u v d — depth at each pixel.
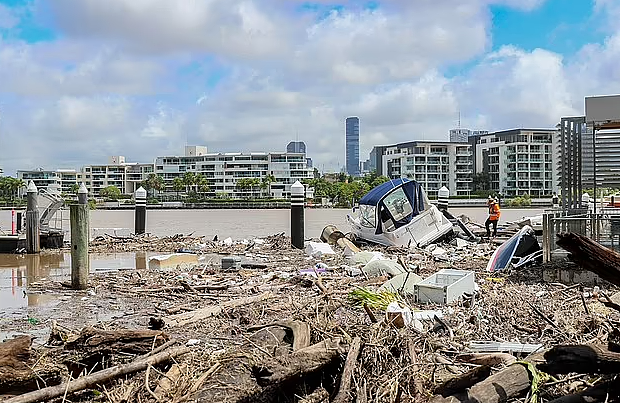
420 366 6.80
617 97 16.69
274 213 77.56
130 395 6.32
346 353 6.52
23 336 6.87
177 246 27.91
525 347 8.32
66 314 13.02
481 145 130.50
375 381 6.32
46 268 20.97
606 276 5.88
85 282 16.28
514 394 5.83
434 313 10.68
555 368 5.98
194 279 17.25
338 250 25.41
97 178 170.62
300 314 10.63
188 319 11.53
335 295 12.90
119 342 7.69
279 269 19.44
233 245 27.95
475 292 12.95
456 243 26.47
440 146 130.75
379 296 12.08
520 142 120.38
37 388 6.55
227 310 12.43
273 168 157.75
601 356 5.80
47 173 166.38
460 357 7.66
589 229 16.09
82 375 7.02
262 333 8.01
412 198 27.50
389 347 7.05
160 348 7.62
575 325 9.91
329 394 6.13
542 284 14.88
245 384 6.39
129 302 14.31
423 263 20.03
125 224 50.34
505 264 17.30
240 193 148.00
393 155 134.00
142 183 151.00
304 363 6.18
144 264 22.12
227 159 159.50
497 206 30.14
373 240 27.30
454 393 5.82
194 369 6.87
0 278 18.55
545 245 16.25
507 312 11.10
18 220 28.75
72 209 16.28
